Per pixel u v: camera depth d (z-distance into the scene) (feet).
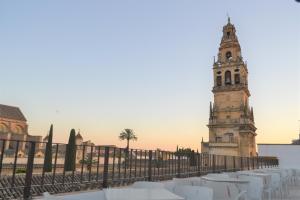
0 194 19.98
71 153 25.82
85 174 29.04
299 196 46.93
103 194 17.47
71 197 15.57
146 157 34.24
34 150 21.93
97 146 28.40
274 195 45.21
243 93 259.19
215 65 281.95
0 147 20.62
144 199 15.10
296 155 132.46
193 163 44.62
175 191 20.84
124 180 30.07
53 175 24.09
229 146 240.53
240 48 294.05
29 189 20.81
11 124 307.58
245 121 245.45
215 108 266.57
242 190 29.07
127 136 313.12
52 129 121.60
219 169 55.77
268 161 118.21
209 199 19.71
